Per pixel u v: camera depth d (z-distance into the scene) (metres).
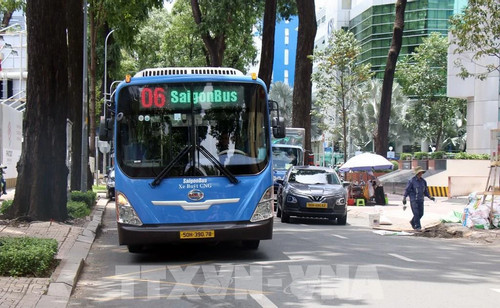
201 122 10.52
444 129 58.69
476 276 9.09
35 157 14.59
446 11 75.81
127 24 29.05
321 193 18.72
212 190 10.33
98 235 15.02
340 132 49.44
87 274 9.50
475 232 15.33
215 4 34.81
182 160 10.37
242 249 11.96
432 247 12.95
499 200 17.20
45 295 7.46
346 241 13.66
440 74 53.28
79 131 22.83
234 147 10.52
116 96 10.59
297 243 13.05
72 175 22.80
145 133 10.45
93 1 28.75
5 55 42.53
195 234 10.19
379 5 80.50
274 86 67.38
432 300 7.31
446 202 30.08
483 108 39.03
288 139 28.30
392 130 62.50
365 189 27.80
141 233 10.18
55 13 14.62
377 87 59.84
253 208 10.41
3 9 30.61
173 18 55.16
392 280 8.59
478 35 16.72
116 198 10.47
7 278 8.13
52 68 14.65
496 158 16.19
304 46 29.14
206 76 10.63
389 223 18.70
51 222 14.29
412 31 76.94
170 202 10.25
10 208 14.59
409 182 16.78
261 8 34.50
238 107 10.66
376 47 80.75
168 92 10.56
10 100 40.31
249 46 49.31
